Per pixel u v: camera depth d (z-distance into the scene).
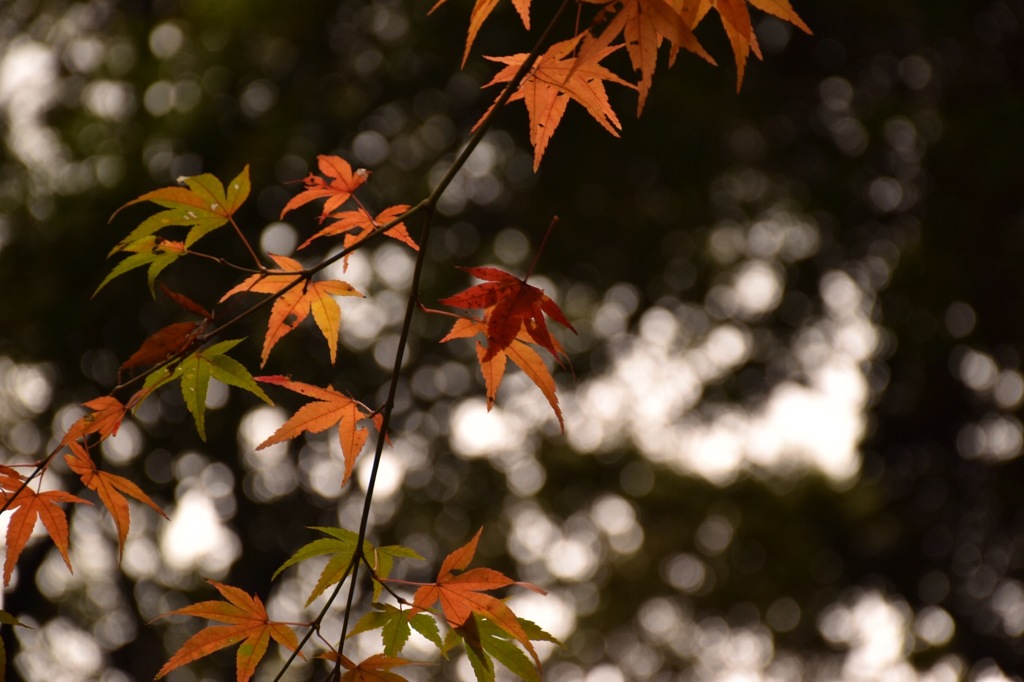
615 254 14.75
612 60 12.74
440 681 12.20
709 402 16.34
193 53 13.68
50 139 14.09
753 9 13.83
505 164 14.44
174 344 1.97
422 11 13.34
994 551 15.59
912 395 15.21
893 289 14.66
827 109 14.36
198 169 13.34
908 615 16.52
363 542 1.93
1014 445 14.99
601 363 16.25
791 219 15.03
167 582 16.27
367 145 14.29
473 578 2.01
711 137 13.78
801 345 15.58
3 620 2.02
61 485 12.62
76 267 13.01
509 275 1.92
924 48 14.07
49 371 13.73
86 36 14.40
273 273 2.08
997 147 13.57
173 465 14.72
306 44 13.69
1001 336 14.34
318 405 2.14
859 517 17.02
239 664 2.01
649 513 18.78
